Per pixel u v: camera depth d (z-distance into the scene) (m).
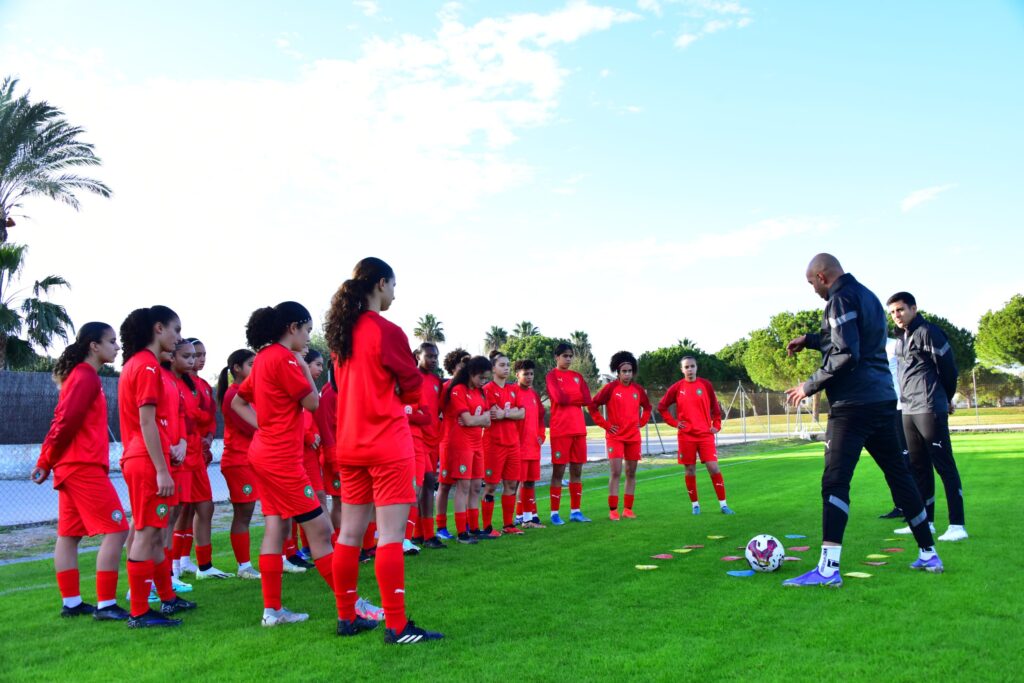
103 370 22.31
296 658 3.30
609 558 5.57
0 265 19.56
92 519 4.25
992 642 3.19
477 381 7.07
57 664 3.34
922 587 4.22
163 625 4.01
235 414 5.54
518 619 3.84
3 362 19.92
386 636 3.51
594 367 54.72
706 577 4.77
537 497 11.13
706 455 8.29
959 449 17.20
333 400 6.50
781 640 3.32
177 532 5.53
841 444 4.56
